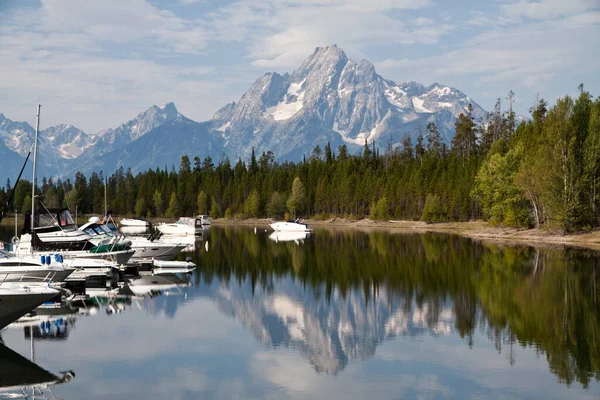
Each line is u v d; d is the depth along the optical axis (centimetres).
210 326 3581
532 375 2661
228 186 19538
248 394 2459
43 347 3091
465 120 17675
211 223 18012
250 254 7812
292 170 19775
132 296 4547
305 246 8981
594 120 8206
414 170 15675
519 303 4153
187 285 5125
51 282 4225
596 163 8225
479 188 10794
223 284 5175
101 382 2580
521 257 6719
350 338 3316
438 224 13550
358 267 6250
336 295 4612
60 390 2486
